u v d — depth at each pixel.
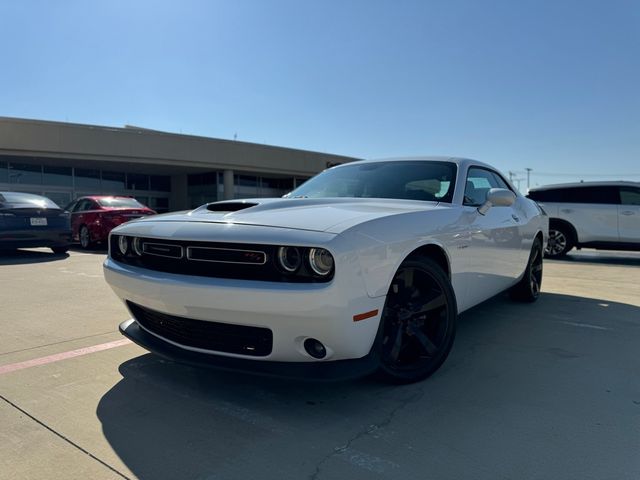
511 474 2.13
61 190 23.45
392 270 2.76
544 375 3.29
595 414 2.71
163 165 23.20
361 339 2.61
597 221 10.23
